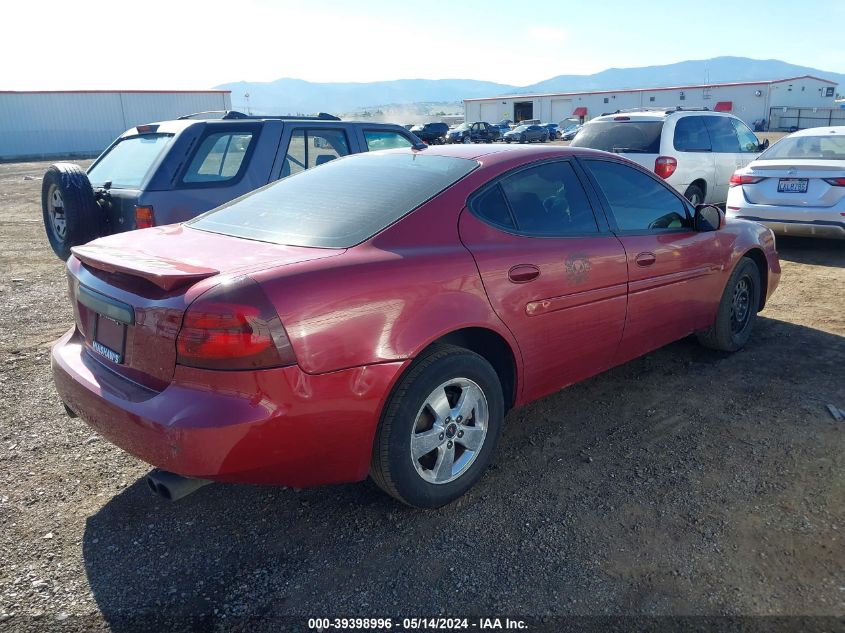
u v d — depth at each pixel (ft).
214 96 151.02
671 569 8.14
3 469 10.65
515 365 10.27
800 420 12.08
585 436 11.68
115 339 8.59
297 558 8.50
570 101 218.18
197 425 7.24
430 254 9.12
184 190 17.98
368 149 23.36
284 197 11.02
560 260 10.63
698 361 15.16
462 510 9.51
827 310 18.92
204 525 9.24
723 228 14.60
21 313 19.57
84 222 18.31
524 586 7.89
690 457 10.83
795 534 8.77
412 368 8.79
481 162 10.64
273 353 7.43
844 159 25.11
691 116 31.96
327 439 8.04
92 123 139.13
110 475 10.53
